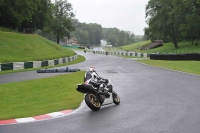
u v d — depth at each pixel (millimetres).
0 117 9383
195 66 32562
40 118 9242
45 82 18891
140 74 24766
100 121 8820
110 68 32375
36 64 34000
